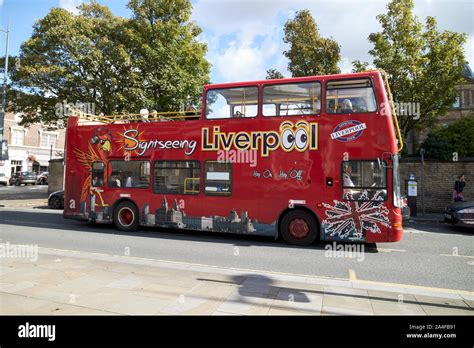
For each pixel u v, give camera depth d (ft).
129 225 36.40
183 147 34.06
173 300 14.80
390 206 27.17
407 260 25.07
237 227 31.42
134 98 55.16
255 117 31.42
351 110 28.66
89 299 14.66
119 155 36.94
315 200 29.07
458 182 48.88
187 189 33.68
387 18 54.90
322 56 58.39
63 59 55.93
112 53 54.13
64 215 39.17
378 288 17.76
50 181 75.46
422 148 57.00
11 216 47.52
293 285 17.63
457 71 52.90
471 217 38.09
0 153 63.10
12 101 63.87
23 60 56.49
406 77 52.95
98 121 42.24
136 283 17.10
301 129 29.84
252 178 31.14
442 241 33.32
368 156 27.86
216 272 19.80
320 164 29.09
